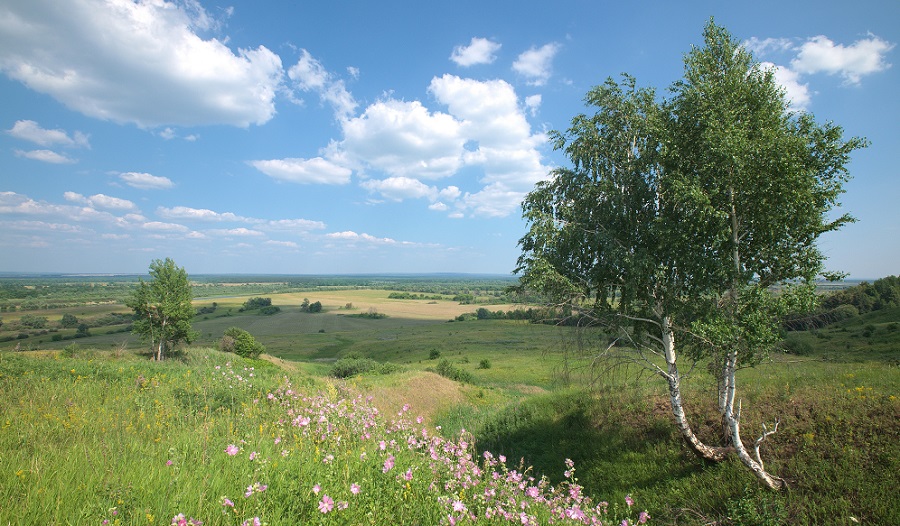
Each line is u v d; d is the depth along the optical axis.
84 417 7.92
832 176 9.93
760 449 10.84
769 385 13.77
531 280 11.92
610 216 11.97
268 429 8.20
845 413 10.69
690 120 11.04
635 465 12.68
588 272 12.20
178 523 3.32
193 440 6.64
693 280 10.62
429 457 5.95
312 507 4.07
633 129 12.14
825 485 9.05
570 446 15.38
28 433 6.76
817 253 9.66
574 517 5.38
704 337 9.94
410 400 26.48
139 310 48.81
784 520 8.38
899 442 9.30
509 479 5.76
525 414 19.33
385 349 87.62
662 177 11.16
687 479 11.11
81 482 4.50
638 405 15.61
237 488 4.57
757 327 9.05
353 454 5.94
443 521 4.02
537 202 12.99
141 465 5.15
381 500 4.40
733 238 10.38
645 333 12.36
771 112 10.45
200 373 13.94
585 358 12.44
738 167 9.55
